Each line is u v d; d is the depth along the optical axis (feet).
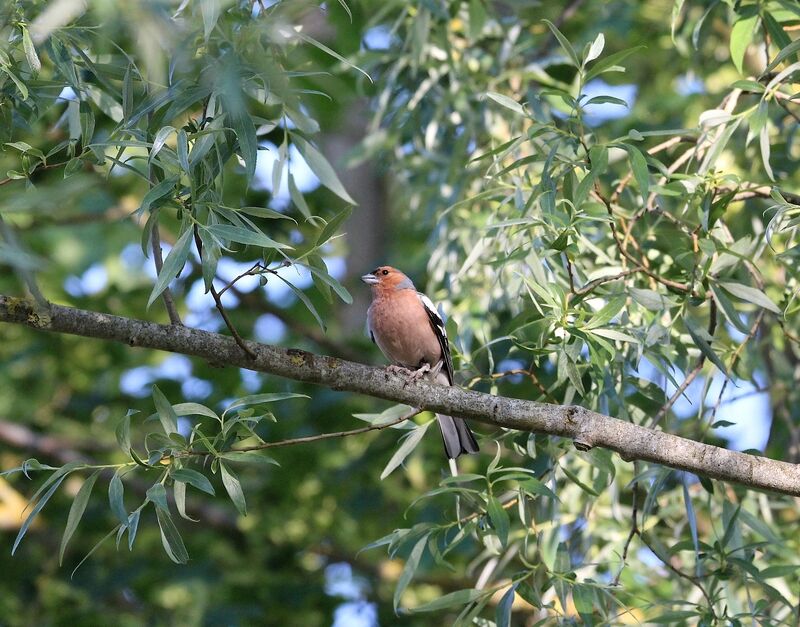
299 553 61.16
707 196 29.07
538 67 43.11
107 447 63.41
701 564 32.89
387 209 75.77
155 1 18.01
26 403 65.10
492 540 30.35
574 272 32.53
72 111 31.01
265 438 60.49
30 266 18.97
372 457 57.67
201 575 58.75
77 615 58.08
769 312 36.14
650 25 56.90
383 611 58.59
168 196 24.07
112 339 26.20
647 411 39.55
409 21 44.09
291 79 30.12
